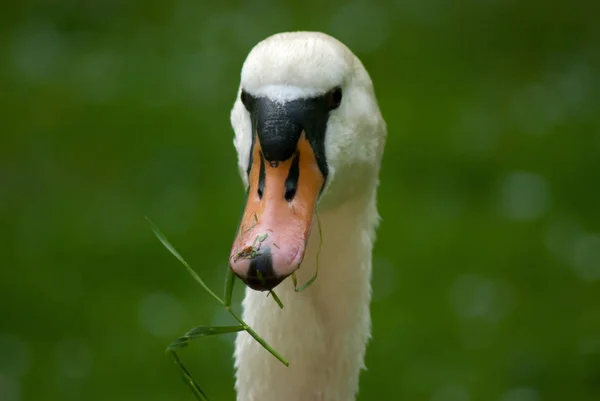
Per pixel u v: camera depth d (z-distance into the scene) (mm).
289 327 6309
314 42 5773
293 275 5984
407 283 13148
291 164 5566
